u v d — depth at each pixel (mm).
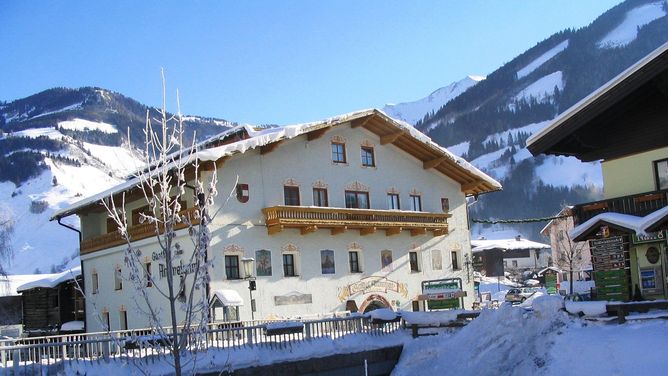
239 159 34062
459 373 24062
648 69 22156
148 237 35219
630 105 24359
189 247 32469
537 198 183625
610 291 24438
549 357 21250
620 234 24000
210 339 23094
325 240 37156
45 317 46156
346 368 25609
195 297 32156
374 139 40656
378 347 26812
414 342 27391
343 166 38688
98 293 40500
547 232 83625
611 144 25188
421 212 40531
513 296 48469
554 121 24328
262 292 33781
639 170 24344
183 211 32062
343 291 37375
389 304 39500
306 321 25562
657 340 19203
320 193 37375
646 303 20875
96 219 43000
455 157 42469
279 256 34938
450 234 43719
